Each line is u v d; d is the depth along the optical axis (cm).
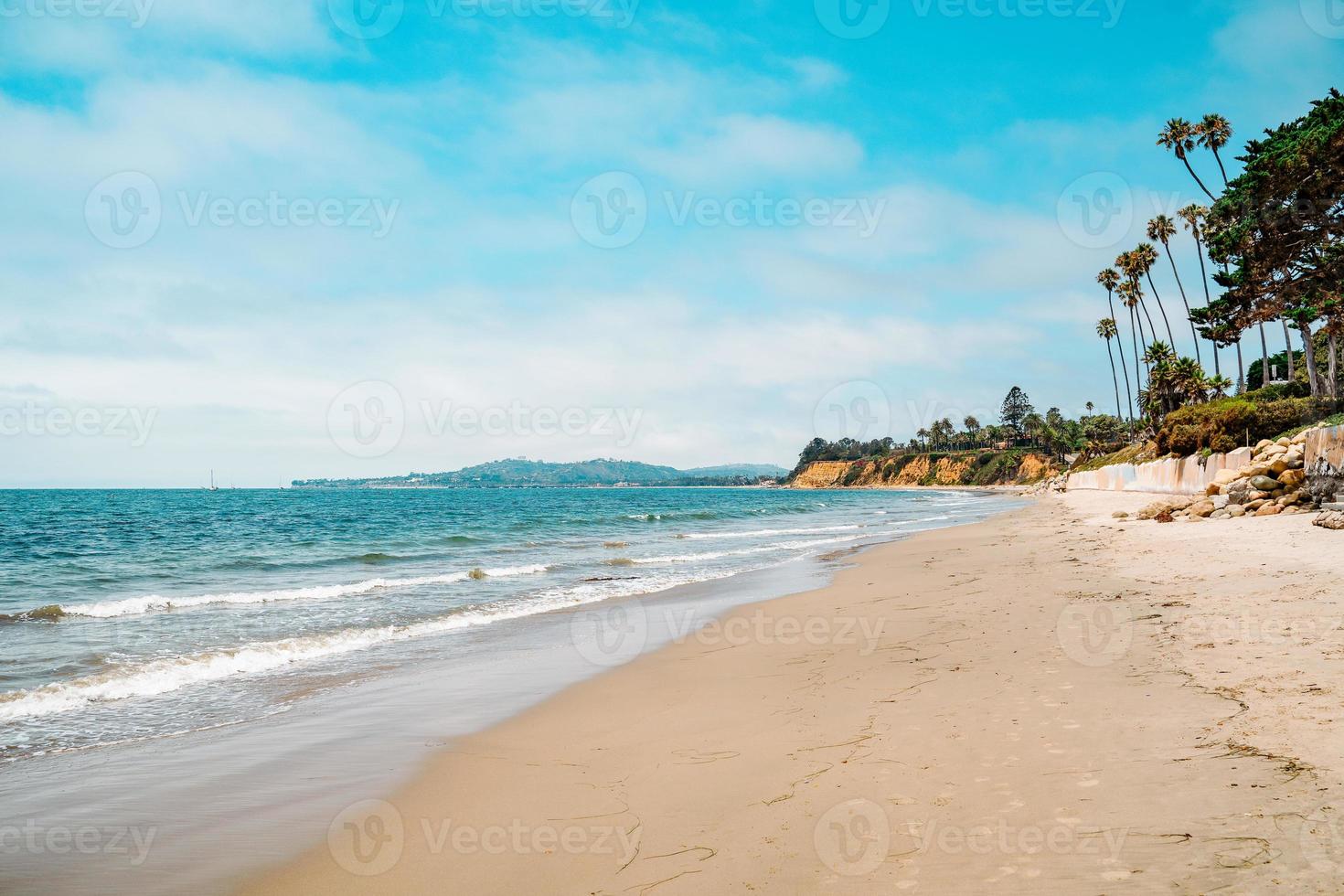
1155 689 571
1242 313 3195
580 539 3291
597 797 477
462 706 730
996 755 469
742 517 5300
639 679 811
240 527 4166
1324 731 438
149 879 396
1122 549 1623
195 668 895
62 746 626
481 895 361
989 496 11456
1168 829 347
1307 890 286
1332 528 1439
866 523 4278
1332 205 2669
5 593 1656
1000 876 325
